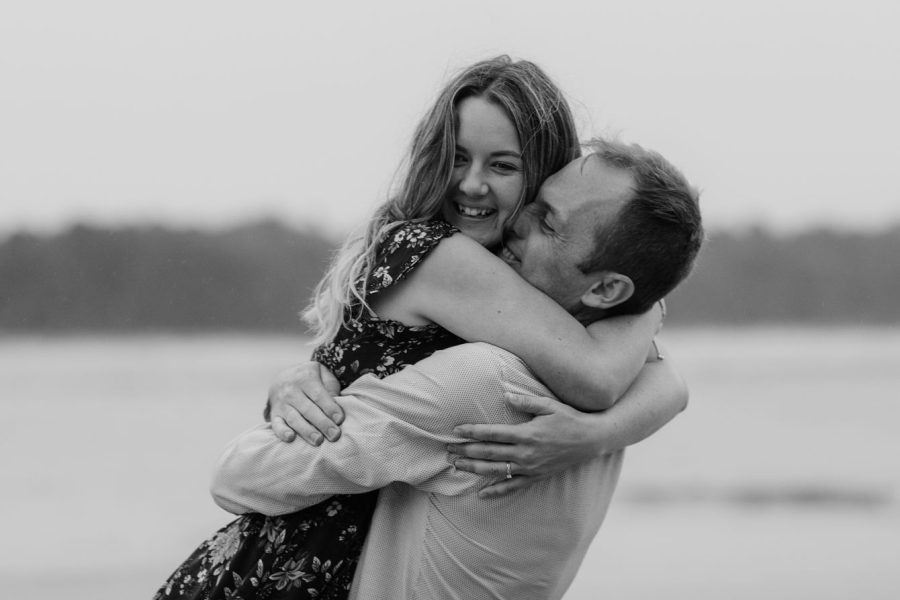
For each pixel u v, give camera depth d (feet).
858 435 57.77
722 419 64.54
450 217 8.66
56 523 33.76
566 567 8.75
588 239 8.18
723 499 39.37
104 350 114.42
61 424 56.75
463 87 8.53
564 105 8.75
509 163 8.46
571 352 8.09
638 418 8.52
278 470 8.13
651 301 8.59
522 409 8.01
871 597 26.55
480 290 8.11
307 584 8.20
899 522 35.40
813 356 122.31
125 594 26.12
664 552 30.86
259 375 85.05
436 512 8.23
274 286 143.54
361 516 8.33
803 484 42.78
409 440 8.01
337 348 8.61
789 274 179.52
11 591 25.84
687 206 8.32
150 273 137.80
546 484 8.30
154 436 53.21
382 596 8.30
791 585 27.32
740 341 154.30
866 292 183.01
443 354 8.10
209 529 33.58
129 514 35.37
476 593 8.39
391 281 8.21
